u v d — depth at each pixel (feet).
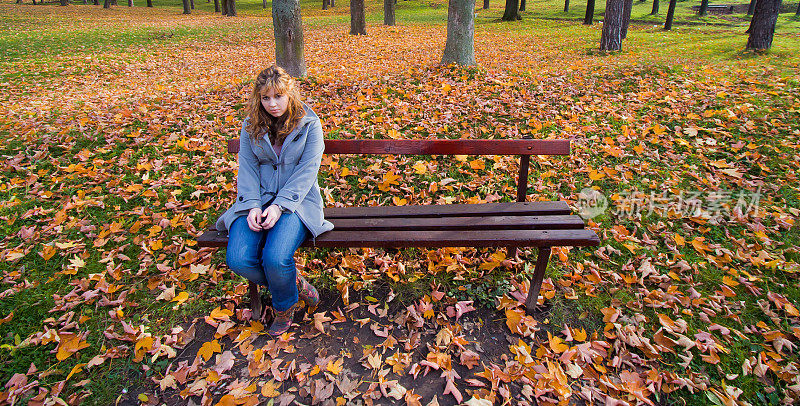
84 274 10.01
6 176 13.91
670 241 11.06
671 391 7.28
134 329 8.48
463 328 8.57
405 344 8.13
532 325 8.45
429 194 13.07
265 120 8.20
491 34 53.62
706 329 8.52
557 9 97.45
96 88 25.99
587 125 17.47
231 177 13.87
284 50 25.17
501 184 13.52
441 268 10.14
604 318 8.65
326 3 111.04
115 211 12.29
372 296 9.39
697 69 25.40
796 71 23.86
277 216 7.76
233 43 47.14
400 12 96.37
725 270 10.02
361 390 7.33
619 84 22.47
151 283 9.68
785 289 9.45
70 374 7.44
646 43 40.34
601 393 7.17
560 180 13.76
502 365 7.75
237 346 8.21
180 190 13.06
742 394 7.25
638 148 15.33
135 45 43.29
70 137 16.22
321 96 21.52
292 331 8.52
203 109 19.54
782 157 14.47
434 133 16.97
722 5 101.35
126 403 7.18
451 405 7.10
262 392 7.21
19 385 7.38
